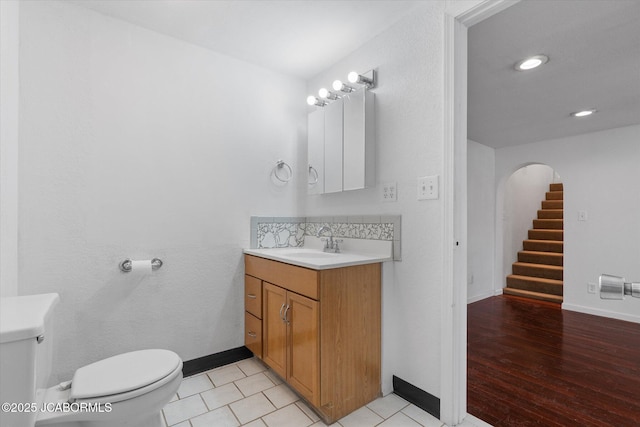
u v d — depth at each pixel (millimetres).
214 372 2088
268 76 2447
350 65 2217
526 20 1665
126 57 1869
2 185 1355
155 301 1950
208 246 2152
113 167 1822
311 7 1744
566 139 3771
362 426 1533
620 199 3375
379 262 1810
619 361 2299
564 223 3773
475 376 2068
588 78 2287
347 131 2092
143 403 1199
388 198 1875
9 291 1438
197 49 2123
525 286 4414
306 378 1624
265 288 2018
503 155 4348
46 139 1634
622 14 1603
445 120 1556
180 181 2047
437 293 1603
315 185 2412
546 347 2562
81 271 1725
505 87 2434
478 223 4148
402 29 1827
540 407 1716
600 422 1590
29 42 1593
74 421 1111
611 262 3418
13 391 957
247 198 2332
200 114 2129
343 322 1636
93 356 1756
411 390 1729
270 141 2453
